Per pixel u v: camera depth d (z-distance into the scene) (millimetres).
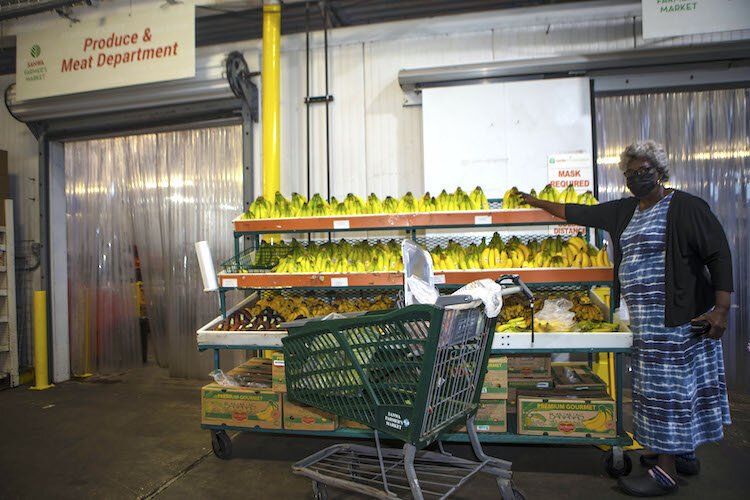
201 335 3174
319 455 2611
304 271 3209
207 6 4629
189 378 5152
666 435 2371
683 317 2320
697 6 3840
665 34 3871
